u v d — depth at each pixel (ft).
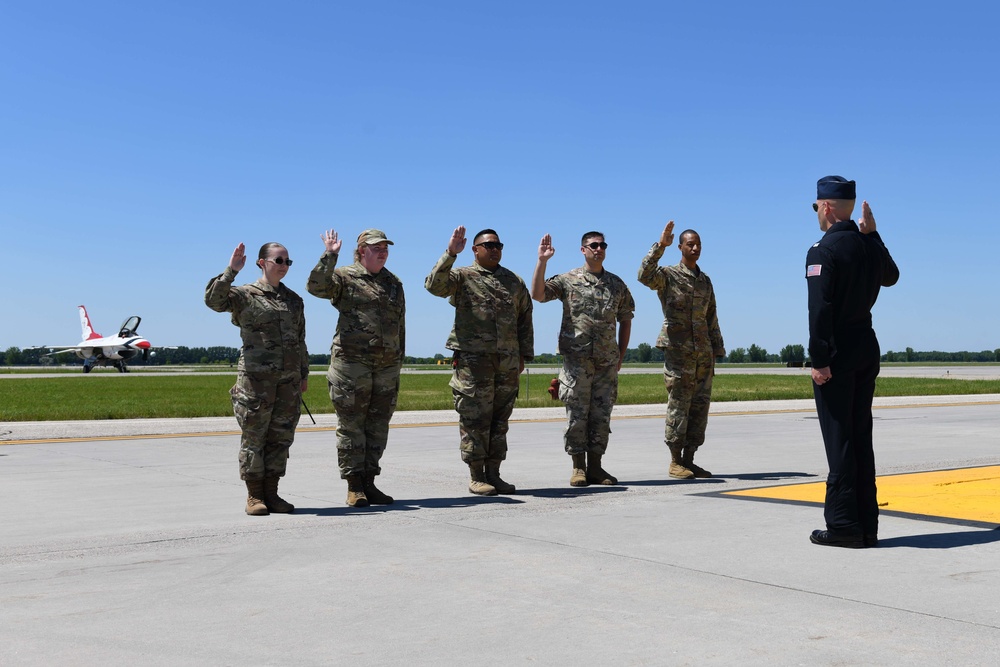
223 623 12.76
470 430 25.07
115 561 16.72
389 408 23.79
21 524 20.61
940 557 16.66
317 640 11.95
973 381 141.59
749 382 147.54
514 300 25.61
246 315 22.03
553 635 12.08
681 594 14.07
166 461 34.06
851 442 17.53
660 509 22.17
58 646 11.76
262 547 17.89
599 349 26.68
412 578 15.24
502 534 19.04
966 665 10.77
